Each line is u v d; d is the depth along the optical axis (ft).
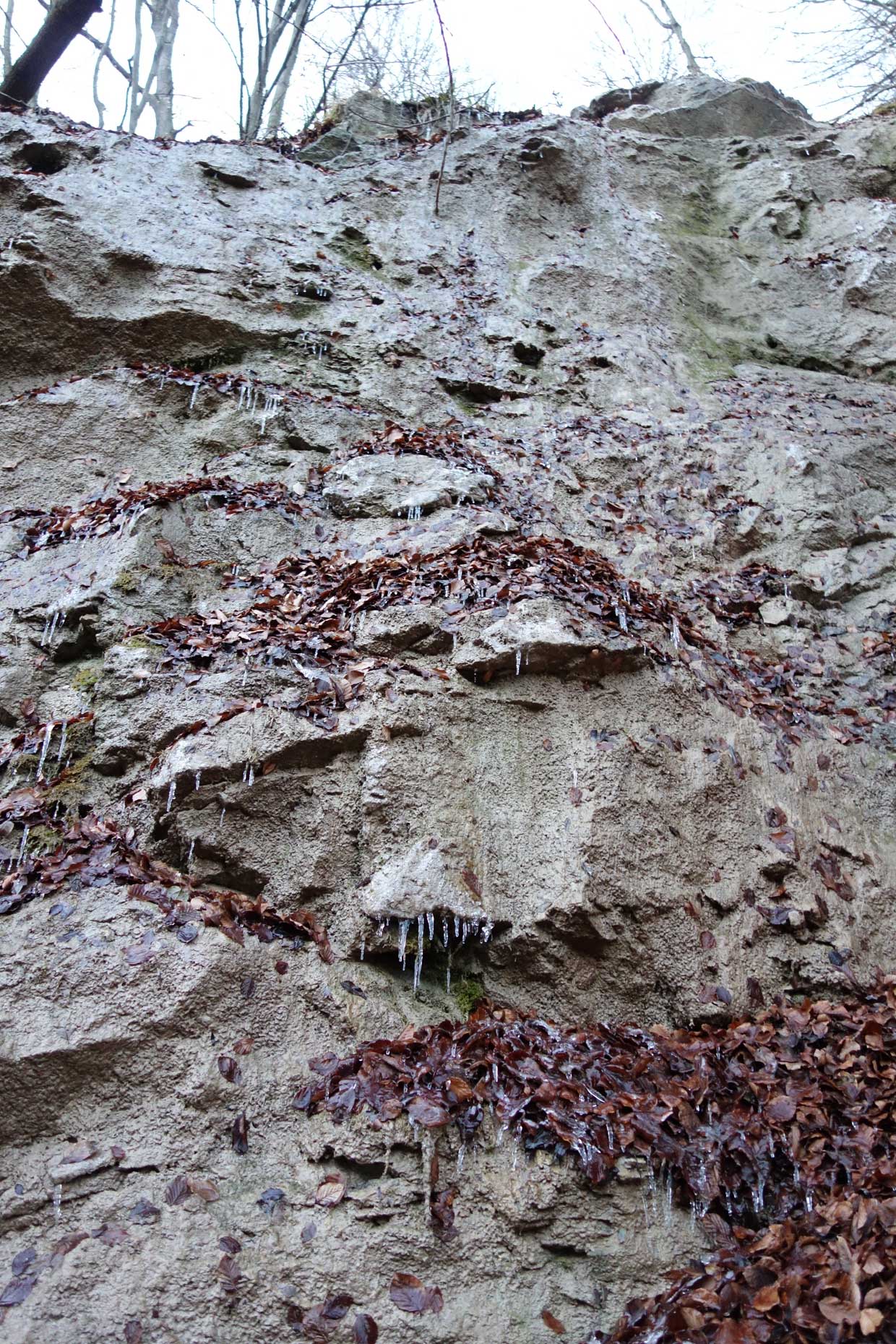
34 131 33.53
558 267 35.40
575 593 19.45
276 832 15.38
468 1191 11.96
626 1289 11.48
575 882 15.26
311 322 31.09
